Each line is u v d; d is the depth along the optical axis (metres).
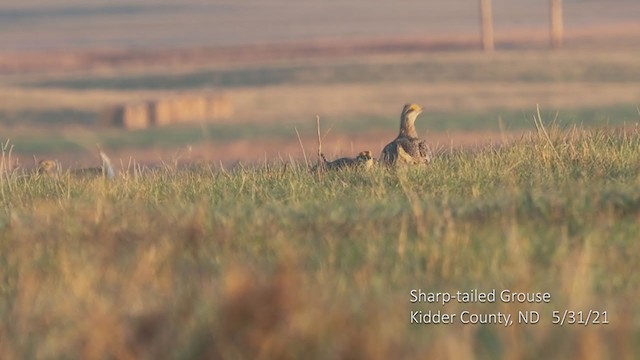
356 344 27.22
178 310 29.55
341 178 52.56
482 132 192.62
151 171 63.75
